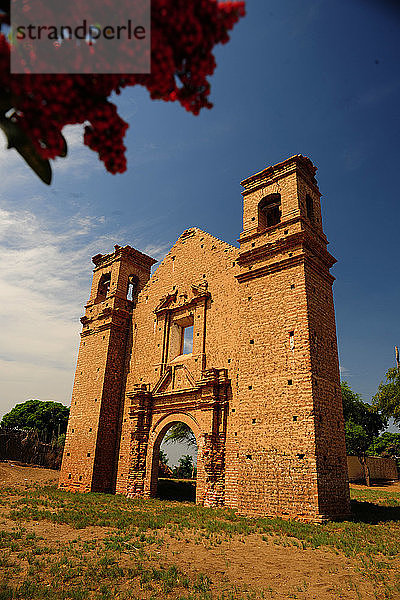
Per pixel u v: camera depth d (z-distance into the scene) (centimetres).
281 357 1997
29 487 2992
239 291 2331
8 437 4081
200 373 2453
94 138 383
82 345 3325
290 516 1725
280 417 1897
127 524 1523
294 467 1777
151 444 2616
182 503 2264
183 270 2919
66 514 1688
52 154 347
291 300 2055
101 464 2798
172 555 1129
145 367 2941
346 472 1922
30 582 839
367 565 1075
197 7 347
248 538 1377
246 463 1945
